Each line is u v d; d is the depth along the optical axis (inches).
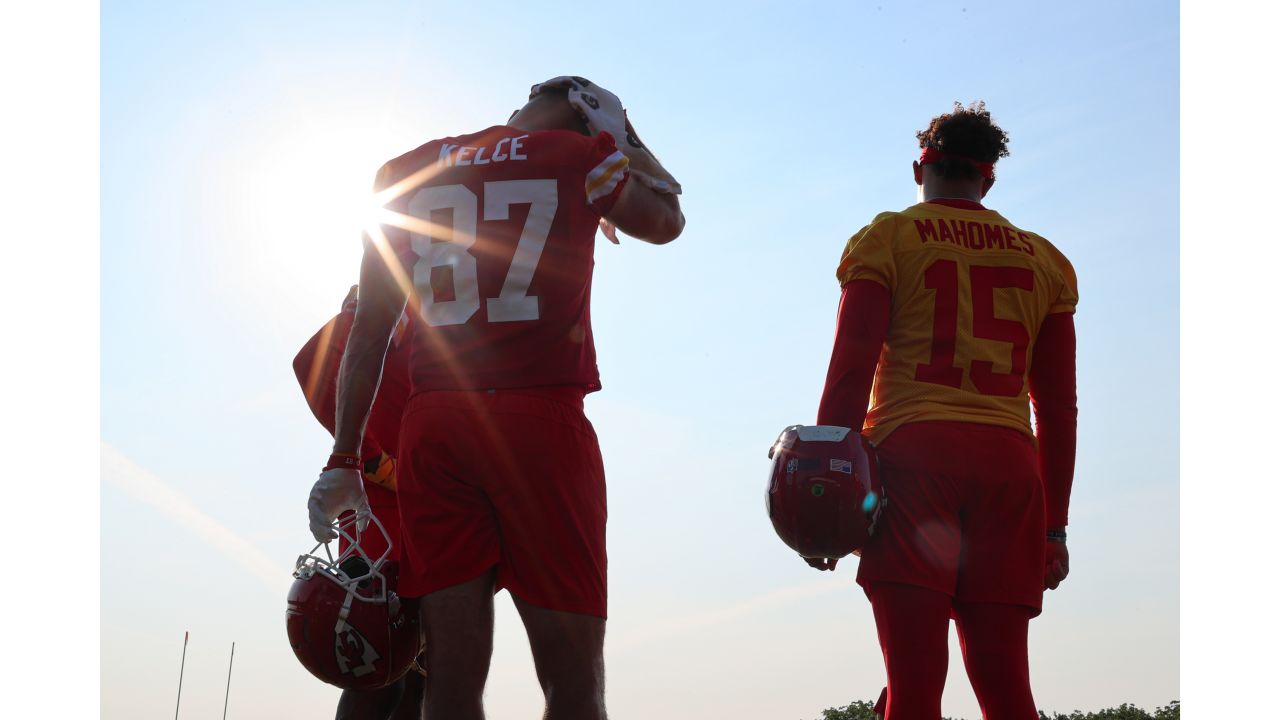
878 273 129.4
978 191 138.4
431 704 100.1
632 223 109.5
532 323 102.3
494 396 101.7
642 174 111.0
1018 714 123.4
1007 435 127.1
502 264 103.3
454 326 103.6
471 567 102.2
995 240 132.8
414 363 106.5
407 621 111.6
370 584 111.2
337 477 106.8
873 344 128.2
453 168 107.4
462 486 102.4
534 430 100.9
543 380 102.3
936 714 120.6
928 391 127.4
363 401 108.5
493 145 107.5
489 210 104.9
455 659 100.7
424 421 103.1
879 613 125.2
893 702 121.4
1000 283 130.7
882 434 128.4
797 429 126.9
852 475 121.0
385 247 109.0
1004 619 125.3
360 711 137.5
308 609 109.7
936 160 137.3
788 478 123.3
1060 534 136.7
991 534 125.4
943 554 123.0
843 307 130.4
